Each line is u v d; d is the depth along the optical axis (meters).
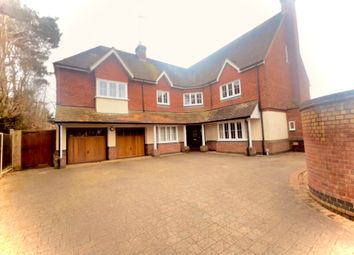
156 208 4.30
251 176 6.94
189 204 4.48
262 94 13.27
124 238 3.06
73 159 11.74
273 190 5.21
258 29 17.41
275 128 13.29
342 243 2.68
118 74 13.96
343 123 3.52
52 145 11.18
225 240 2.90
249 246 2.72
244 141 13.88
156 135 15.56
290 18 15.98
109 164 11.30
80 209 4.39
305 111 4.77
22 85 16.14
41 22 18.91
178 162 11.15
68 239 3.08
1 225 3.64
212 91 17.36
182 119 16.77
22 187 6.50
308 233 2.98
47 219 3.88
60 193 5.70
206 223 3.49
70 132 11.80
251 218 3.61
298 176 6.54
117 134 13.72
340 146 3.58
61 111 11.30
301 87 16.30
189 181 6.64
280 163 9.35
